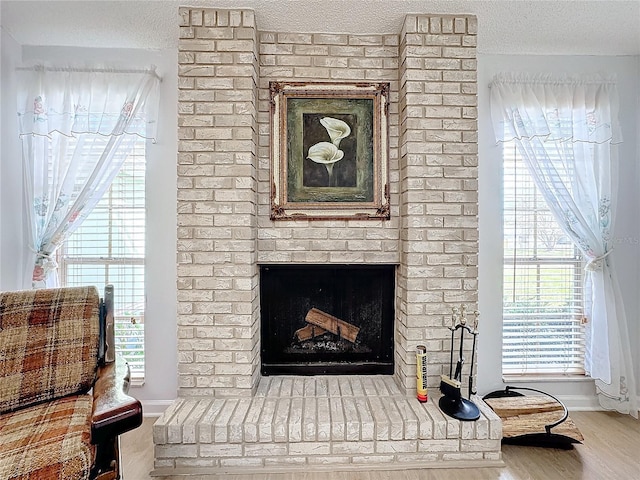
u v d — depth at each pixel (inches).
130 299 95.4
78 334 61.3
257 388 85.3
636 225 96.3
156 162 93.0
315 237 87.5
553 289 97.0
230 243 80.5
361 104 88.0
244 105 80.2
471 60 81.5
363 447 71.0
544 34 87.0
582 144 92.1
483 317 95.6
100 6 77.4
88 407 55.1
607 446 78.4
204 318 80.6
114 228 94.7
